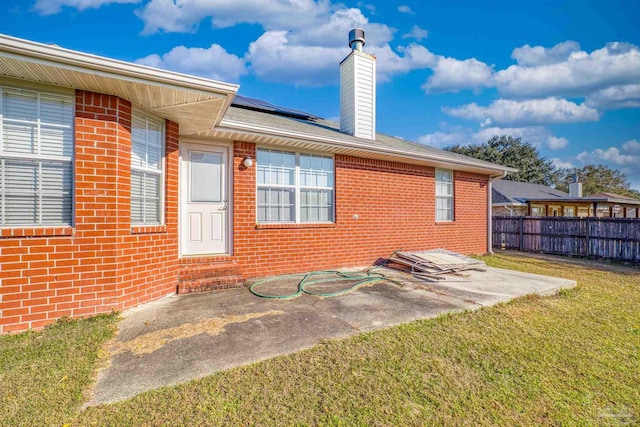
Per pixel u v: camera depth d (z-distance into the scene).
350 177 7.64
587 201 17.95
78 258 3.88
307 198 7.08
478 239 10.73
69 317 3.83
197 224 5.89
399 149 7.65
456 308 4.53
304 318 4.02
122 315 4.05
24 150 3.70
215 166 6.06
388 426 2.14
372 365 2.90
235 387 2.50
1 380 2.51
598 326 4.07
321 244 7.13
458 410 2.33
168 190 5.12
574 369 2.96
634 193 45.06
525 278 6.57
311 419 2.18
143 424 2.07
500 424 2.20
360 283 5.88
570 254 10.94
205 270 5.61
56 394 2.35
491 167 10.02
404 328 3.75
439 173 9.71
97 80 3.68
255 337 3.42
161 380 2.56
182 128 5.50
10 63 3.26
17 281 3.56
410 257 7.30
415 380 2.69
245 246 6.18
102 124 4.03
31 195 3.74
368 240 7.88
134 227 4.40
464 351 3.24
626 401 2.49
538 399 2.49
